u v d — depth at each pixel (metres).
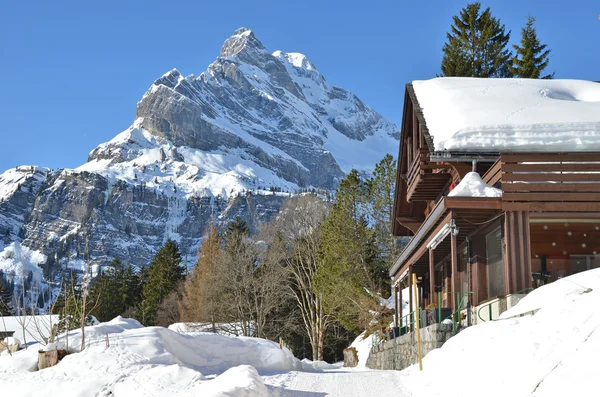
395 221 34.34
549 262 20.61
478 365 11.12
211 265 64.94
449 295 25.41
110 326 16.83
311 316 53.44
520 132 21.12
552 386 8.92
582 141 20.30
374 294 40.25
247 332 54.75
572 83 27.89
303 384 12.55
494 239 20.38
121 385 11.65
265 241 64.75
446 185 27.81
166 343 14.89
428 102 26.25
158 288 82.69
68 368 13.08
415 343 19.36
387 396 11.32
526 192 18.50
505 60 59.53
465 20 60.16
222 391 10.13
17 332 40.16
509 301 17.38
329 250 43.62
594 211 18.47
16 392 12.03
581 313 10.66
